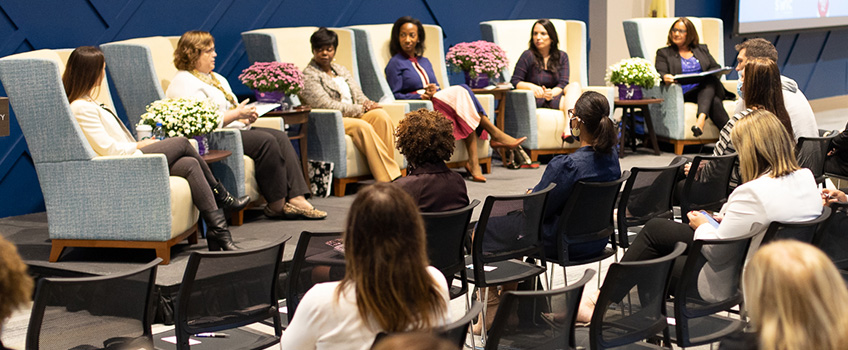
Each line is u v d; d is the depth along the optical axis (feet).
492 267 10.96
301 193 15.83
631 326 8.02
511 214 10.26
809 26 32.50
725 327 8.87
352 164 18.17
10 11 16.08
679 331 8.55
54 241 12.83
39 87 12.30
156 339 8.67
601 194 10.92
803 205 9.20
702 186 13.12
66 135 12.43
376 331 5.82
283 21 20.79
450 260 9.77
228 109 15.99
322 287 5.98
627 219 12.00
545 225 11.11
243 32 19.92
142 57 15.24
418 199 10.01
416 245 5.76
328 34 18.44
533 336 7.29
